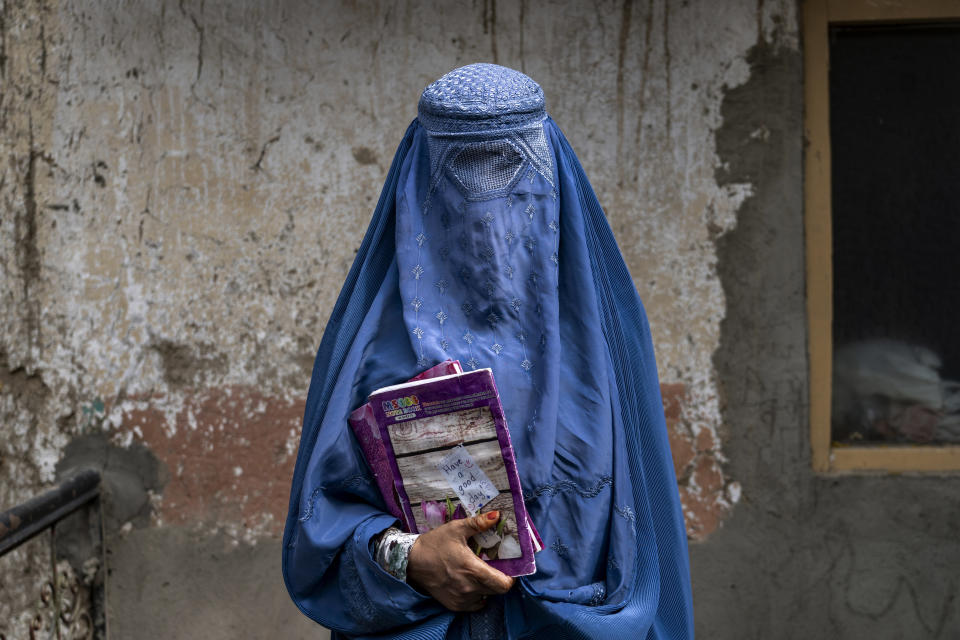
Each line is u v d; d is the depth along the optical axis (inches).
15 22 118.5
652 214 117.3
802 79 115.6
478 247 64.6
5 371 122.8
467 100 64.3
